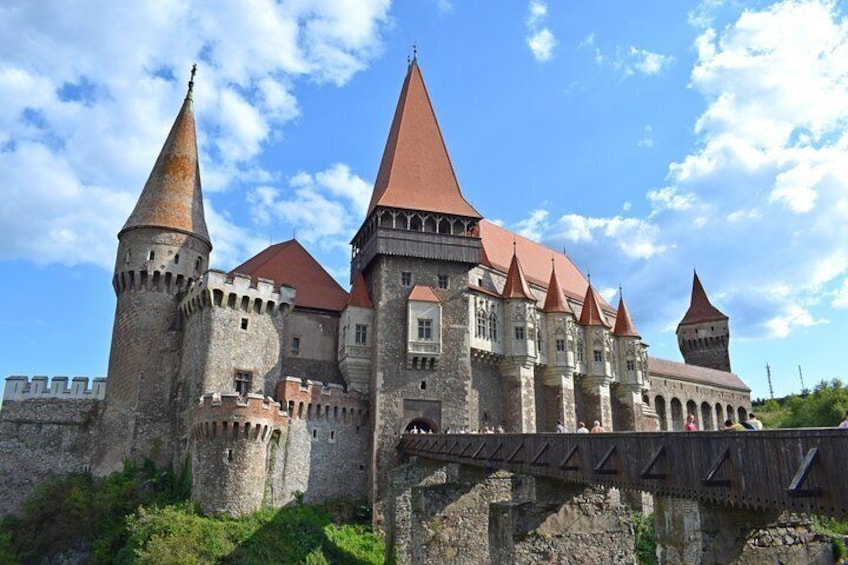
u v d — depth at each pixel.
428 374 55.19
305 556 41.38
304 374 55.88
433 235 58.75
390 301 56.50
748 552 17.69
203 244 59.16
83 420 54.56
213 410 45.22
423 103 67.25
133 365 53.56
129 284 55.78
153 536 38.75
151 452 51.69
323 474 50.16
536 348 61.59
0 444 53.53
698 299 116.88
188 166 60.34
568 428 61.72
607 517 24.56
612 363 72.44
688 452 17.12
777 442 14.31
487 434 32.09
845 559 18.75
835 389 86.25
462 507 33.22
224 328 51.75
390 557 42.28
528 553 23.31
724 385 99.06
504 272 66.88
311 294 59.38
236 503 43.50
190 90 63.41
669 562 19.50
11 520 49.88
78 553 45.03
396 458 51.91
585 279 83.19
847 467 12.59
